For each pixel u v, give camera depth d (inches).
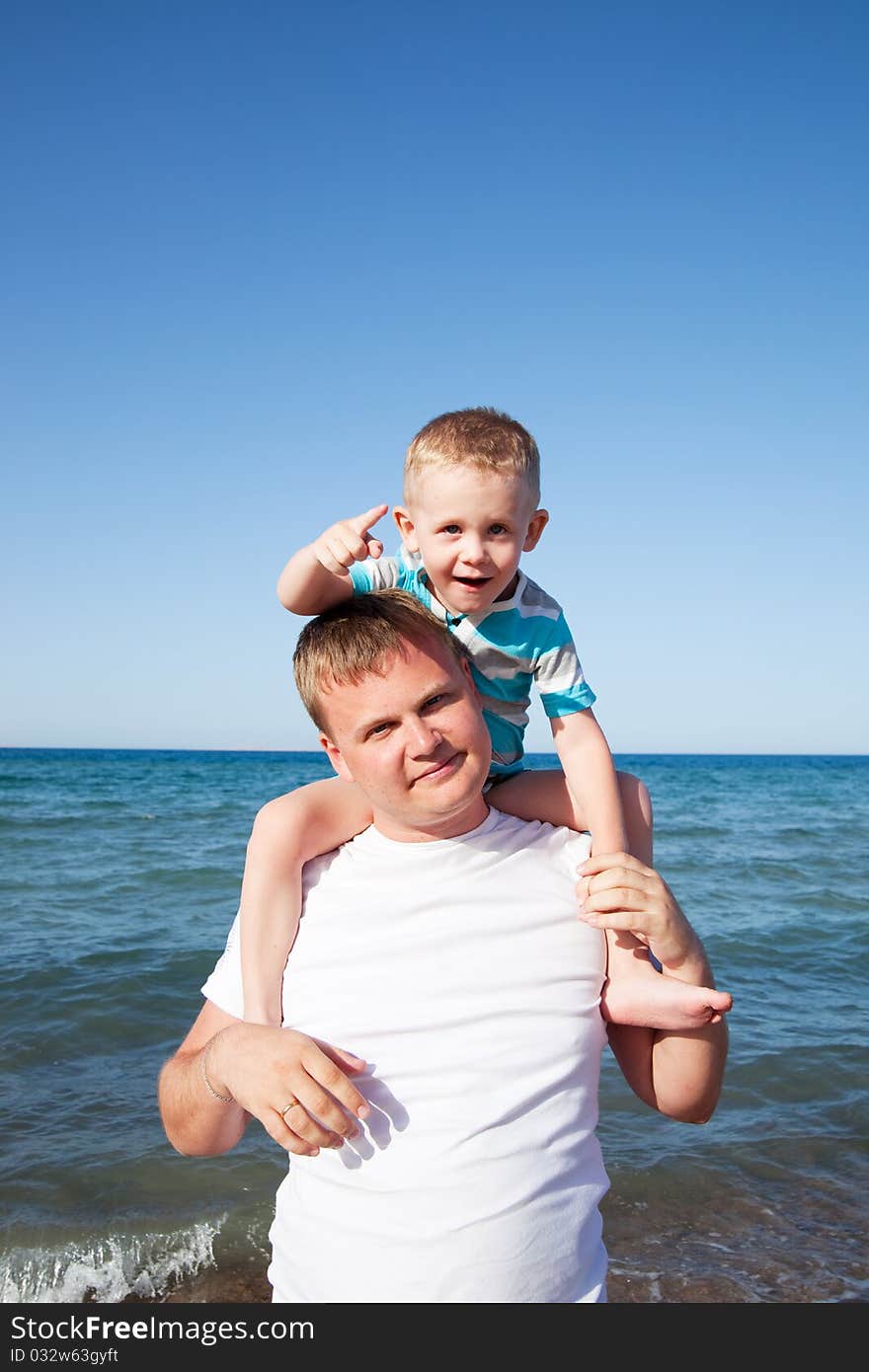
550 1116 67.7
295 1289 67.3
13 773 1721.2
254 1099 64.2
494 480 89.0
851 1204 175.2
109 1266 153.1
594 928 75.6
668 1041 73.3
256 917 75.4
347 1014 69.8
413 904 73.2
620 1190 178.9
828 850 647.8
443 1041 68.5
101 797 1095.0
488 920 72.8
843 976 319.3
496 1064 67.8
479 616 91.7
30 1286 145.9
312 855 79.0
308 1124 63.7
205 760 3363.7
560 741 89.7
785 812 999.6
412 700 70.4
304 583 81.0
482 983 70.2
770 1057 240.8
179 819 807.7
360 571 94.0
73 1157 186.7
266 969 74.5
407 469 95.8
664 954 71.1
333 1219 66.1
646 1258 157.6
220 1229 164.2
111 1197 172.6
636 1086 77.1
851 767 2888.8
